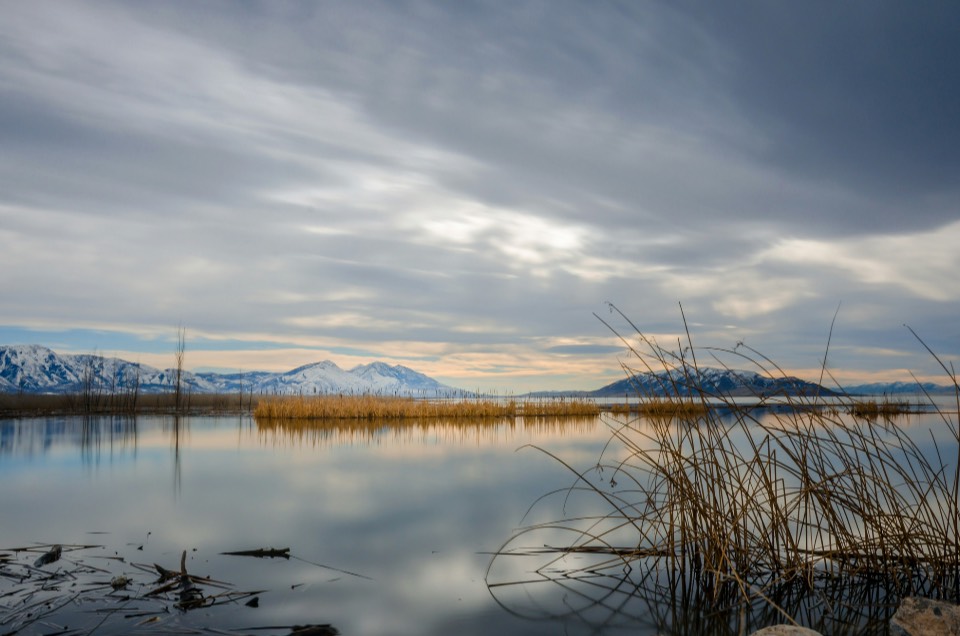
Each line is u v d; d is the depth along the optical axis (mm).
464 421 31062
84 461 14883
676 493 6039
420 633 4598
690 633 4750
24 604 4957
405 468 13656
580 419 32438
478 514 8938
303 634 4496
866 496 5965
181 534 7691
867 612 5199
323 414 32469
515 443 19297
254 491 10820
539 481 11898
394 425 28156
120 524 8250
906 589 5723
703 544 5770
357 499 10117
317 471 13242
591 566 6387
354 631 4609
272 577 5902
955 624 4387
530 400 36812
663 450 6105
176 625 4555
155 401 47719
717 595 5402
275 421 30703
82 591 5309
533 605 5254
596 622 4938
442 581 5871
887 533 5891
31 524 8234
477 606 5230
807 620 5035
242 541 7359
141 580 5676
